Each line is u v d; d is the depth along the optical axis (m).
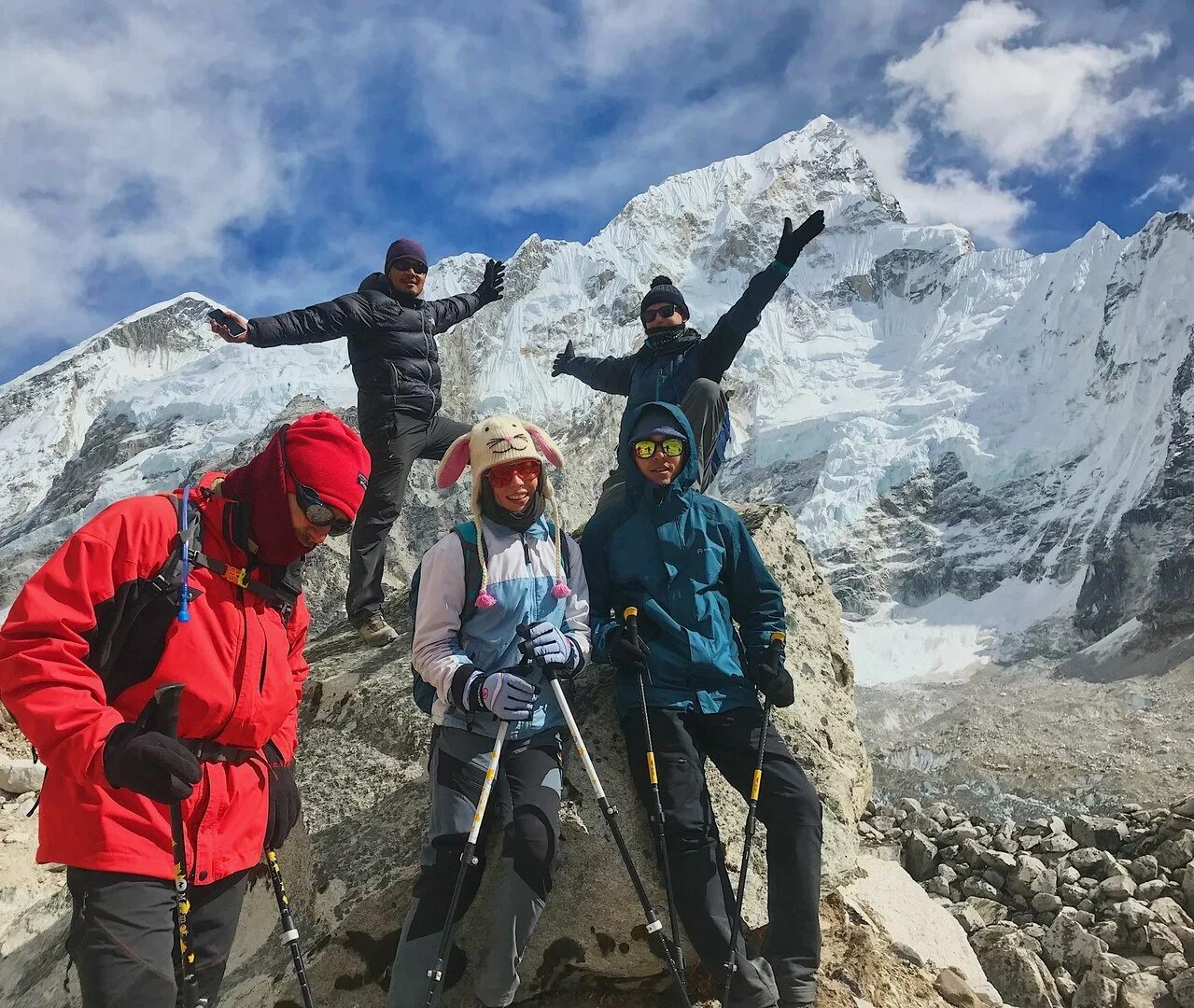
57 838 2.59
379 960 3.82
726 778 3.96
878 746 86.81
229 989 3.89
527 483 3.70
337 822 4.39
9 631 2.50
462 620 3.64
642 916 3.87
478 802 3.33
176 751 2.42
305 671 3.25
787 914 3.56
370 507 5.87
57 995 4.07
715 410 5.54
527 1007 3.89
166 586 2.67
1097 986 5.64
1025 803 65.94
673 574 4.05
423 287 6.04
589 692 4.47
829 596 5.60
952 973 4.70
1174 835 7.73
